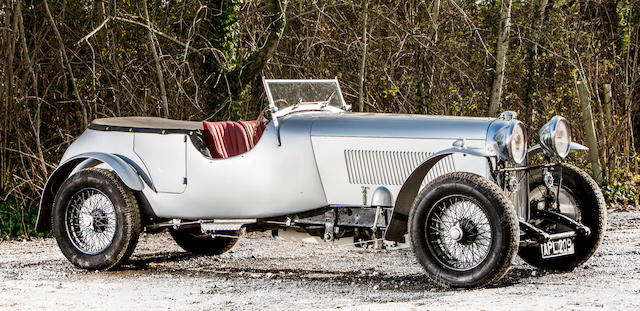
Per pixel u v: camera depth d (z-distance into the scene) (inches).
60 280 335.3
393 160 320.8
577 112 733.3
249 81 595.5
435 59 665.6
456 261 301.3
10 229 489.4
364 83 684.1
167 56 589.0
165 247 439.2
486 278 288.8
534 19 721.6
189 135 351.9
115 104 601.6
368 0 635.5
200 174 350.0
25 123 560.7
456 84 727.7
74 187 362.3
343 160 328.8
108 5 546.0
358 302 277.6
